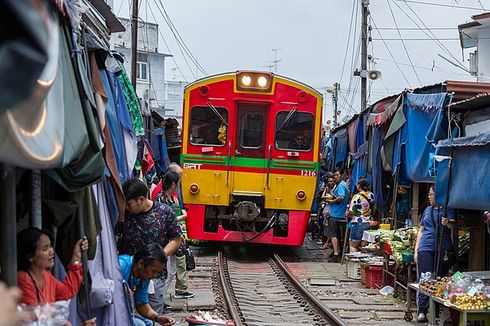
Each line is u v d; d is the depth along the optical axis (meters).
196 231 13.84
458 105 8.38
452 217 8.28
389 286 10.55
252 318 8.77
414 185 11.22
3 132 2.39
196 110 14.05
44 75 2.58
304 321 8.70
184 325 8.22
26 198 4.26
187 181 13.91
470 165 7.68
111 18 6.70
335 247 14.36
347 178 17.23
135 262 5.36
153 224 6.00
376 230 12.03
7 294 2.01
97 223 4.64
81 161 3.82
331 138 21.17
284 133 13.98
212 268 12.93
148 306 5.51
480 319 6.93
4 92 2.08
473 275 7.68
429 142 9.42
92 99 4.07
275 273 12.63
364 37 22.08
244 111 14.05
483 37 22.48
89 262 4.75
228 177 13.87
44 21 2.44
